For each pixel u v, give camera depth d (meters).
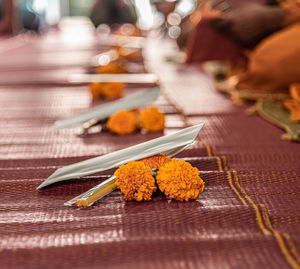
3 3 5.35
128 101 1.08
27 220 0.74
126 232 0.71
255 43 1.47
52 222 0.74
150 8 4.97
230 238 0.69
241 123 1.16
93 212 0.76
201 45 1.68
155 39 4.75
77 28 8.86
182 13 3.85
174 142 0.80
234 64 1.66
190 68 2.26
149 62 2.43
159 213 0.74
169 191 0.77
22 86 1.67
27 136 1.08
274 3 1.56
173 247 0.68
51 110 1.32
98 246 0.68
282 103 1.25
